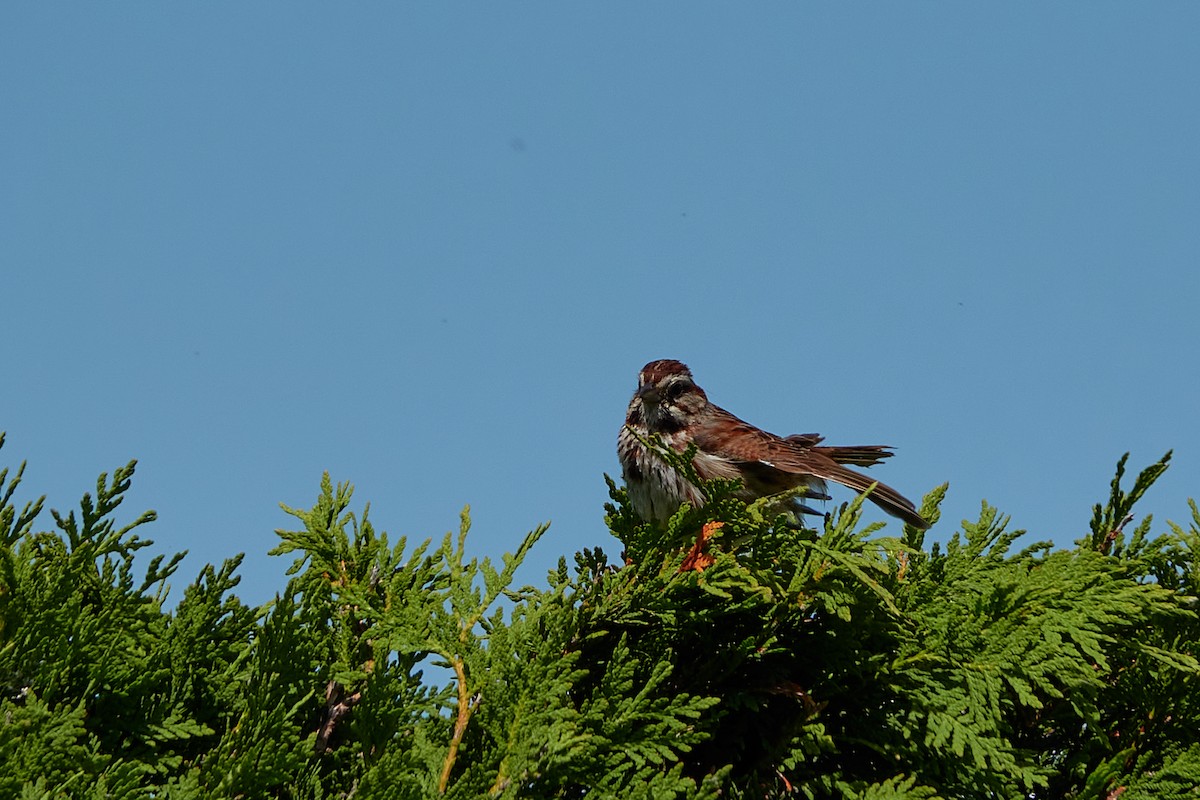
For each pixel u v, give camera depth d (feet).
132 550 25.22
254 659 23.29
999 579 25.96
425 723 23.17
